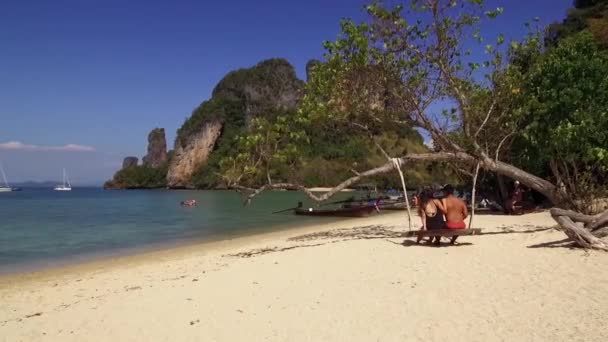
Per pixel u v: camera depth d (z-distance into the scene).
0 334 7.25
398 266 9.27
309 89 15.17
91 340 6.53
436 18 14.25
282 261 10.98
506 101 15.70
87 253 17.91
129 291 9.62
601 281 7.14
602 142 15.08
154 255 16.48
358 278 8.52
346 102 14.70
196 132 153.38
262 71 159.62
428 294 7.16
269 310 7.02
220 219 32.31
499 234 13.12
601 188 14.60
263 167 14.48
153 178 175.25
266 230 23.97
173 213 40.34
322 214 31.97
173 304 7.85
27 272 14.03
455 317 6.06
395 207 35.56
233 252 15.08
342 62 14.61
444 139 14.85
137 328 6.80
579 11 41.53
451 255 10.05
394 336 5.59
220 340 5.98
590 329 5.28
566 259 8.83
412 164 14.66
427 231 11.22
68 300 9.64
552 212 10.33
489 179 25.06
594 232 10.30
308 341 5.67
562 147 14.16
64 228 27.98
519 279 7.61
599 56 19.05
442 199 11.42
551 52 18.42
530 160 18.23
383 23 14.50
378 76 14.79
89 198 87.31
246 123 150.62
